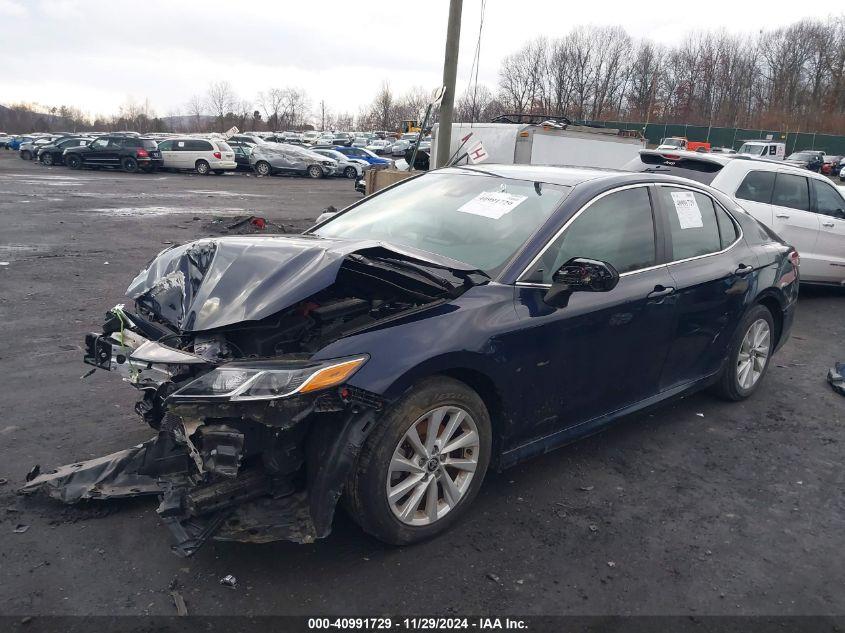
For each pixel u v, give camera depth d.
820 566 3.16
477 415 3.24
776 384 5.60
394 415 2.91
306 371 2.69
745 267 4.73
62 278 8.38
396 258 3.25
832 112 73.31
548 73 80.56
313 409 2.68
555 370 3.52
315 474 2.82
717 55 82.12
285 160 32.22
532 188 3.99
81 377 5.02
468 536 3.25
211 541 3.10
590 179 4.01
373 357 2.84
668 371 4.31
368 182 13.07
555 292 3.40
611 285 3.27
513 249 3.54
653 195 4.25
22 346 5.69
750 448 4.37
